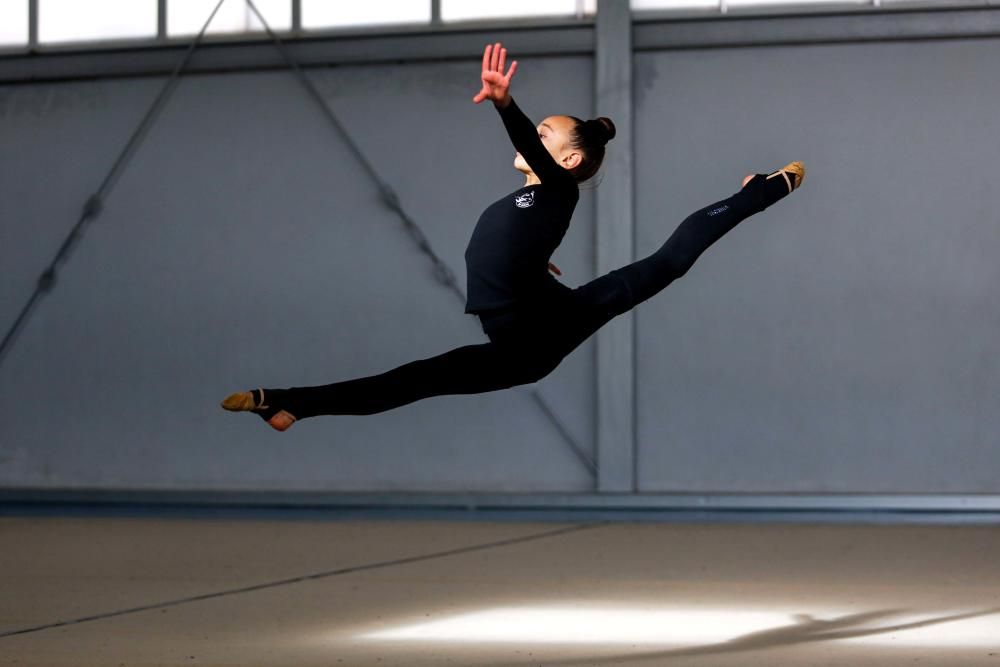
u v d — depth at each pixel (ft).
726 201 25.40
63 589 43.06
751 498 64.59
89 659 31.40
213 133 71.41
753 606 39.17
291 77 70.69
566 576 45.85
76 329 72.49
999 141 64.08
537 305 23.21
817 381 65.26
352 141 69.82
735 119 66.23
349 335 69.62
